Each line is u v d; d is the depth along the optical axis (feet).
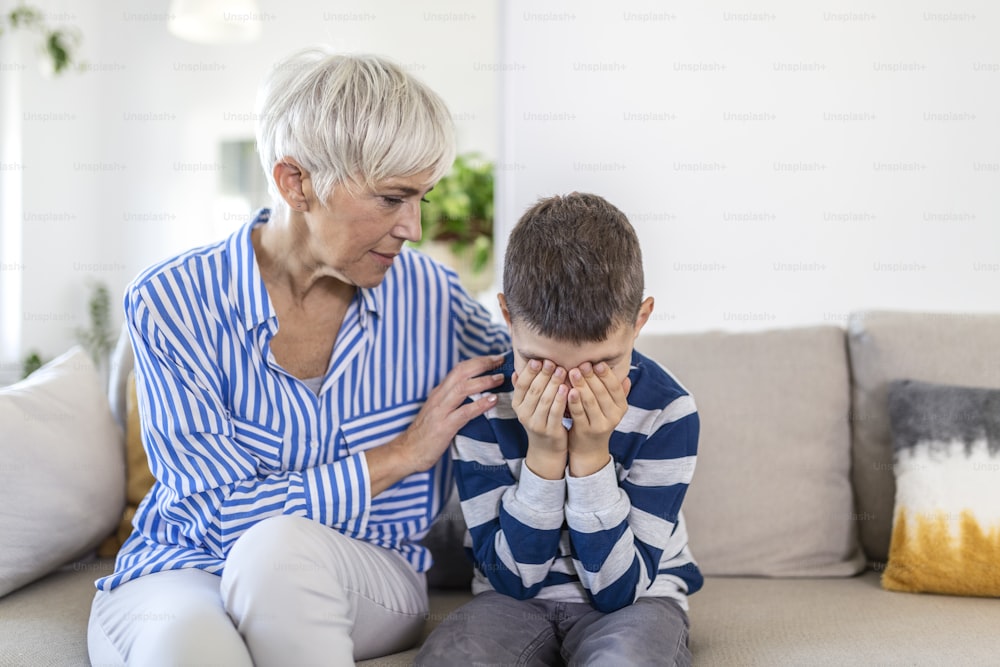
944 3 6.31
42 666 3.72
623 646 3.37
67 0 12.60
